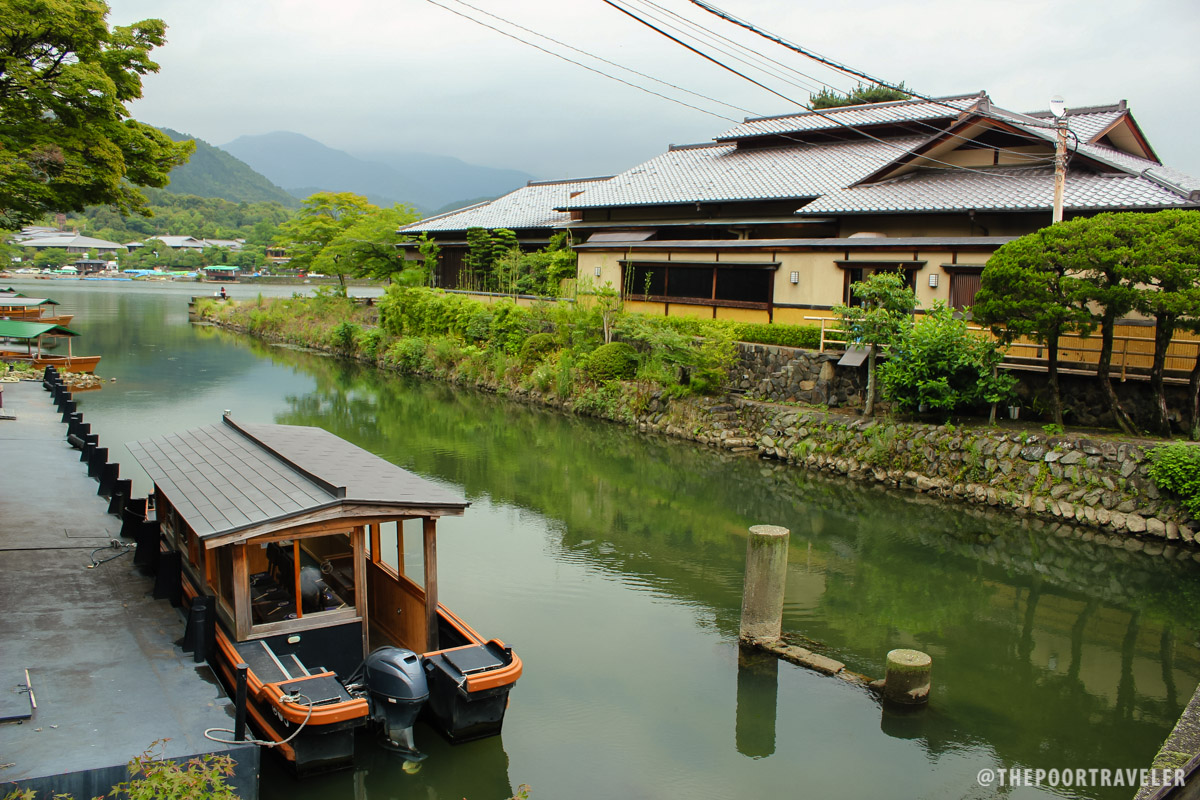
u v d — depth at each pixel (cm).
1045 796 762
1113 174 2058
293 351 4275
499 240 3875
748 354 2302
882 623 1166
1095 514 1530
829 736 857
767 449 2083
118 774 591
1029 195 2045
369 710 753
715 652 1048
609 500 1755
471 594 1218
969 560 1418
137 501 1224
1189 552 1419
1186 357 1633
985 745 851
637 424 2414
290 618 824
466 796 752
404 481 952
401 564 939
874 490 1803
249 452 1058
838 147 3061
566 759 805
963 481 1719
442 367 3394
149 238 11781
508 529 1545
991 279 1608
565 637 1082
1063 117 1686
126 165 1317
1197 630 1169
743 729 865
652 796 748
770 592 1043
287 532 791
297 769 706
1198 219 1386
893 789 766
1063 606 1243
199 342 4469
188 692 740
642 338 2505
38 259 10475
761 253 2423
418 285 4134
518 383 2959
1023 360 1797
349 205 5338
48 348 3831
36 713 682
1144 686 997
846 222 2439
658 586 1277
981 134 2306
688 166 3391
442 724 798
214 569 892
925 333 1772
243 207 14550
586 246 3022
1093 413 1727
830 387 2098
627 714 892
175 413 2473
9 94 1192
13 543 1127
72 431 1845
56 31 1176
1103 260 1434
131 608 932
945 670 1028
